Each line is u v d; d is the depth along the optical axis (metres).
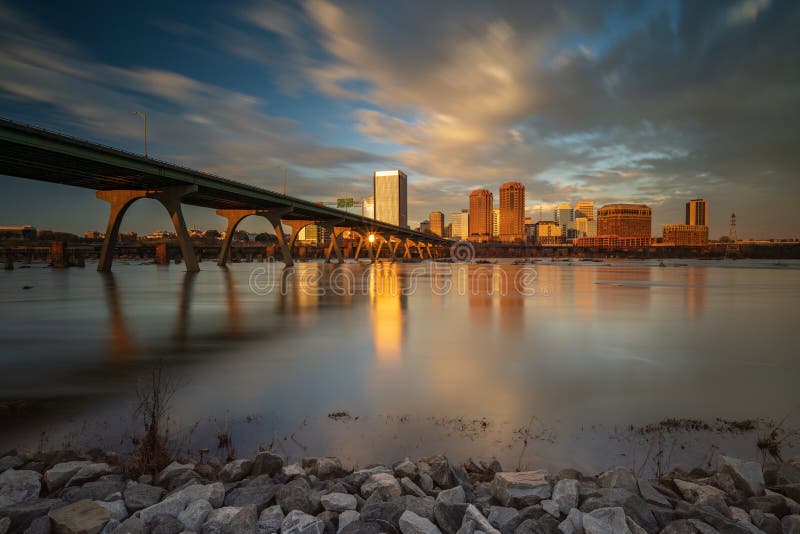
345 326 24.16
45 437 9.15
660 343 19.47
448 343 19.38
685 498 6.56
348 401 11.55
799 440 9.06
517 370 14.73
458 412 10.73
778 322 25.84
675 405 11.29
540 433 9.45
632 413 10.70
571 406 11.20
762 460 8.21
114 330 22.73
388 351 17.73
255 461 7.49
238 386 12.87
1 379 13.55
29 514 5.64
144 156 63.16
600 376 14.04
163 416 10.40
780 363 15.79
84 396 11.85
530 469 7.84
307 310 31.30
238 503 6.10
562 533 5.41
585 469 7.84
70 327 23.80
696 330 23.06
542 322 25.81
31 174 64.88
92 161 55.19
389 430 9.62
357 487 6.84
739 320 26.72
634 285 57.47
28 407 11.00
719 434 9.41
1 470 7.21
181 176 71.56
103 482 6.56
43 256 145.75
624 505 5.84
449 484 6.86
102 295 41.56
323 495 6.39
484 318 27.42
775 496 6.34
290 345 18.88
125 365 15.34
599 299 39.38
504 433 9.45
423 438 9.18
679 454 8.44
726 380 13.62
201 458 8.23
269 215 114.88
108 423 9.95
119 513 5.78
